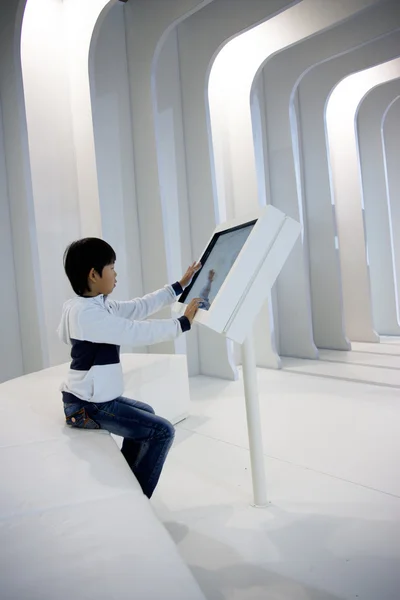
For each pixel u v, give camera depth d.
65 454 1.78
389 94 6.88
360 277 6.73
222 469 2.78
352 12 4.24
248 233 2.05
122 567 1.10
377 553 1.89
